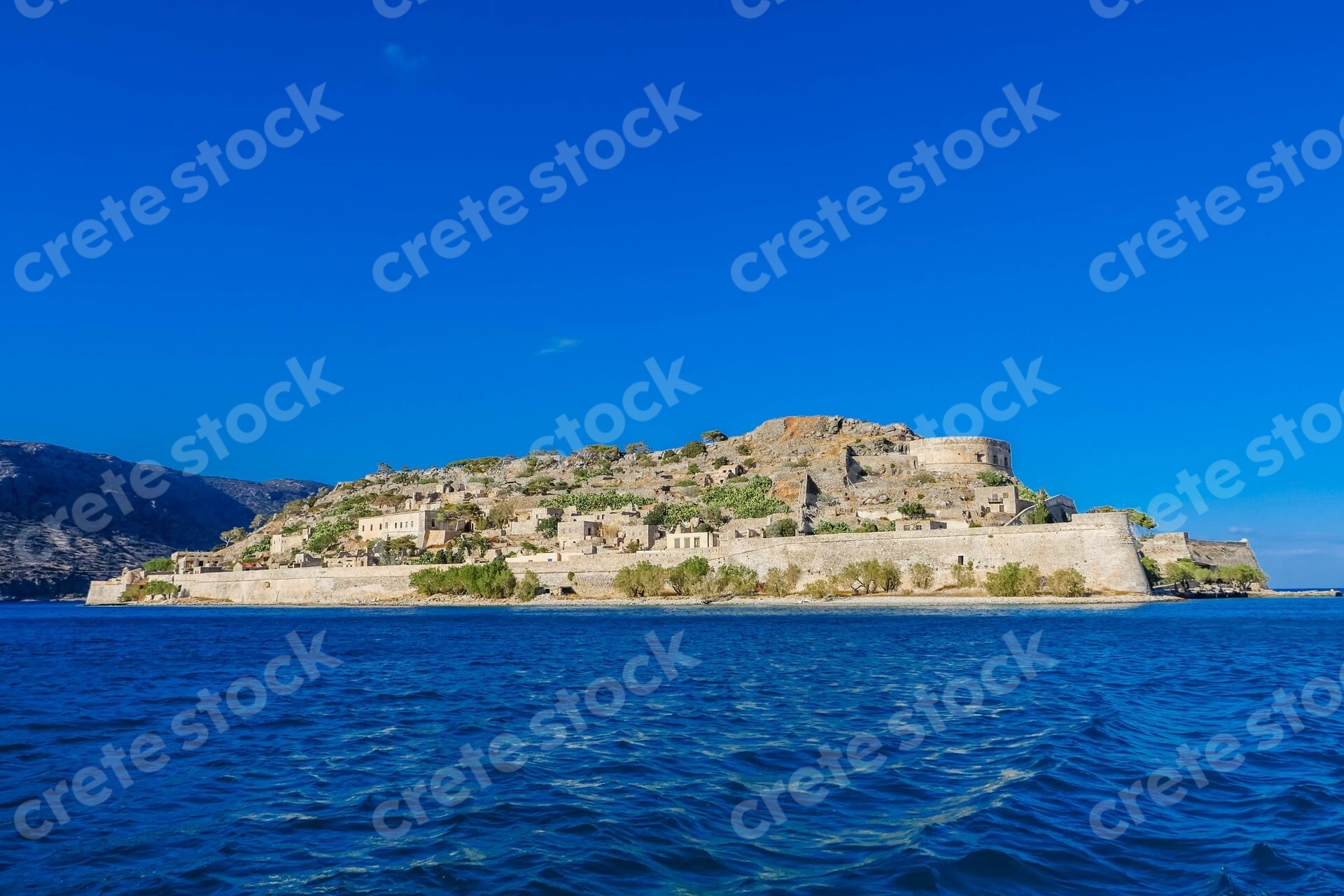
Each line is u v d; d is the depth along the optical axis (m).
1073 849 20.56
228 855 21.62
